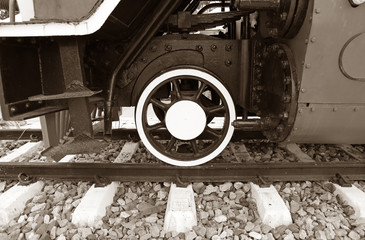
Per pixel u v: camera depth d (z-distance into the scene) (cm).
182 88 268
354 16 162
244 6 184
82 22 164
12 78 187
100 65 246
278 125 209
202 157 242
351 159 286
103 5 161
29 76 203
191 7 267
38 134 351
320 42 167
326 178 236
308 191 231
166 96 271
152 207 213
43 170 242
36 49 211
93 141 200
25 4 195
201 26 247
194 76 230
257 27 241
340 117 189
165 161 244
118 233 191
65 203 220
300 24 175
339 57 171
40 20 165
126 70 240
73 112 198
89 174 241
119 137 336
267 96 225
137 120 239
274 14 194
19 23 163
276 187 234
